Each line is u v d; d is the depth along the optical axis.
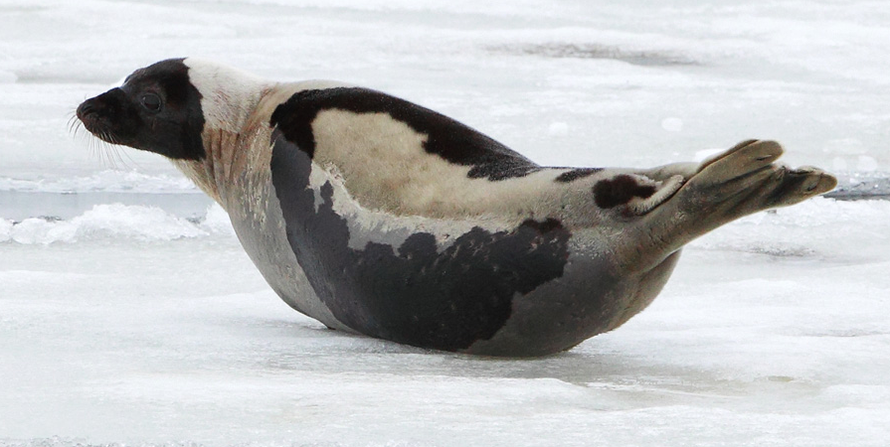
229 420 15.15
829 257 30.00
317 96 21.77
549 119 45.47
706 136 43.22
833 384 17.95
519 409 15.98
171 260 28.58
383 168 20.16
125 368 18.27
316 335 21.42
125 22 64.25
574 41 64.31
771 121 46.41
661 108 48.56
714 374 18.61
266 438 14.36
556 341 19.39
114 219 31.84
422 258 19.44
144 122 23.41
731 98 51.31
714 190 16.95
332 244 20.38
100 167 37.78
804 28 69.44
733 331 21.64
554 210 18.62
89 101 23.62
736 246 31.27
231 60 54.75
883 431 14.84
